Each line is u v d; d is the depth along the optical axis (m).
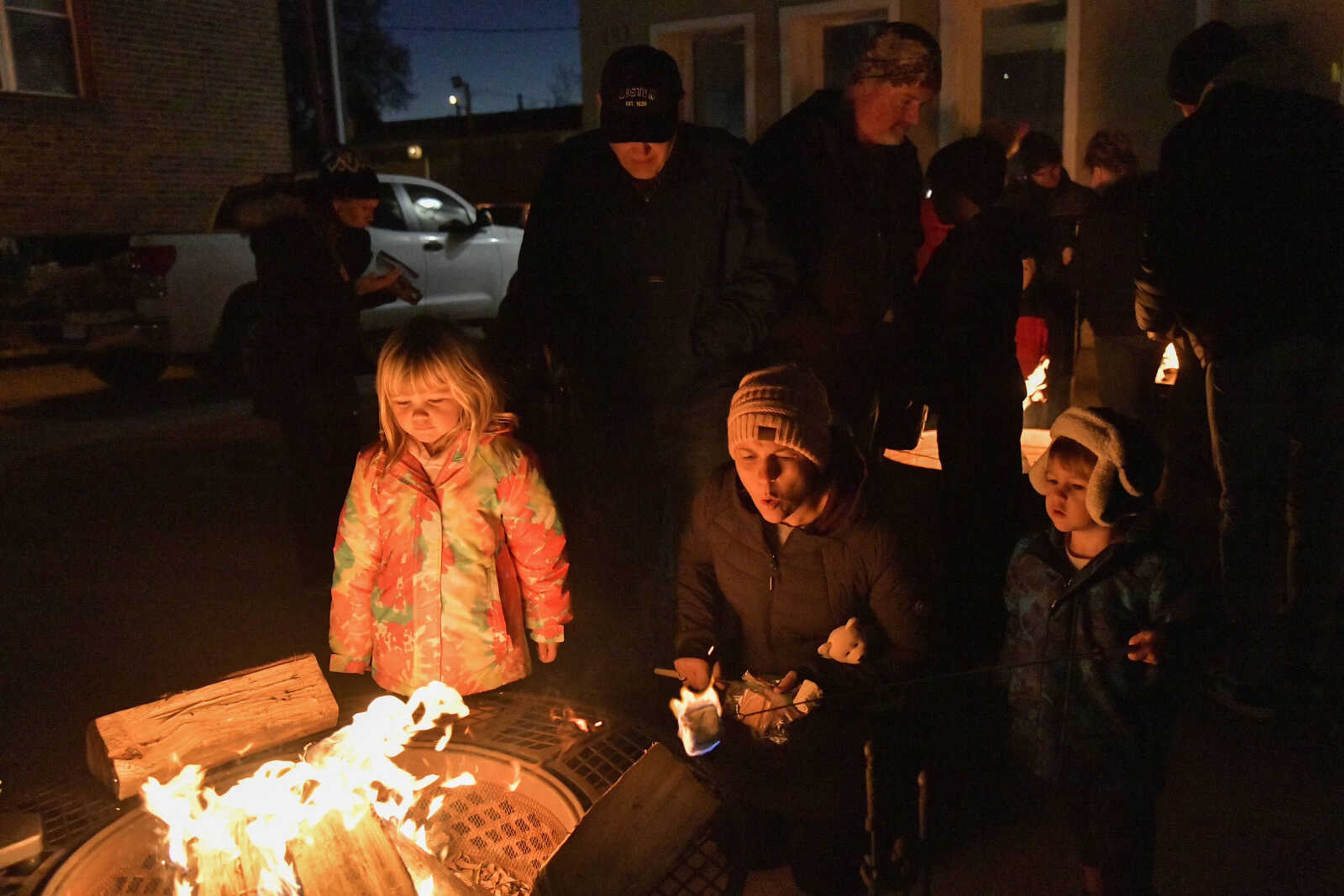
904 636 2.23
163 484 6.40
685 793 1.72
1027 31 8.81
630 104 2.72
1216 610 2.06
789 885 2.36
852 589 2.26
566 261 3.12
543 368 3.28
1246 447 3.07
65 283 8.97
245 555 5.01
